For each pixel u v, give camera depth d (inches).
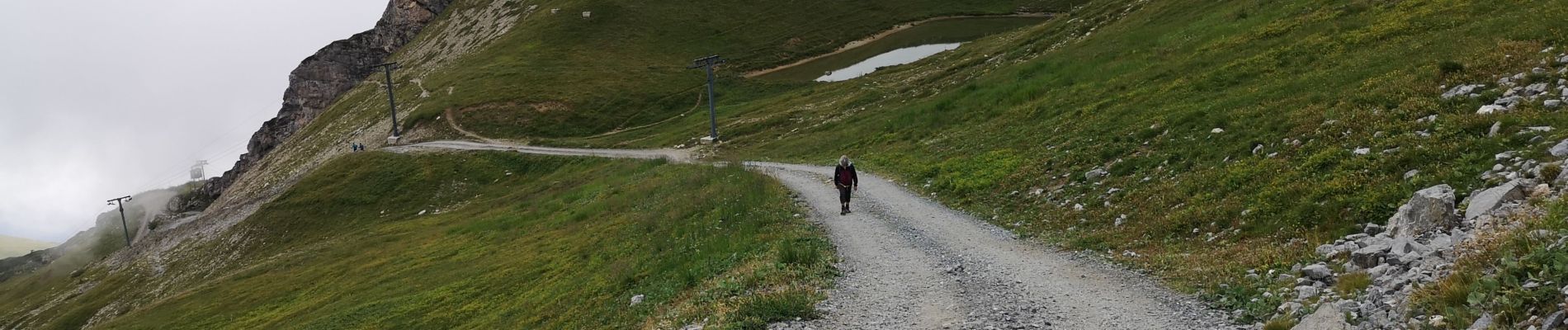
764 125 3006.9
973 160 1235.2
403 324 1201.4
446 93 4709.6
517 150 3516.2
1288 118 840.3
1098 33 2255.2
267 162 5477.4
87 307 3085.6
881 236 828.6
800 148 2133.4
